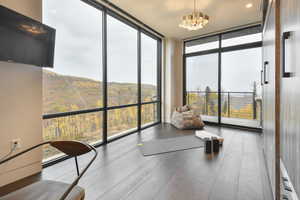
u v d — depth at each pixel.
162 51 5.32
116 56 3.62
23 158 1.98
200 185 1.81
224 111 4.79
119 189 1.75
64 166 2.29
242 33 4.34
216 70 4.86
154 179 1.94
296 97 0.79
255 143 3.20
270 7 1.76
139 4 3.21
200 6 3.26
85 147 1.29
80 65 2.83
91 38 3.02
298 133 0.75
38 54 1.96
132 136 3.75
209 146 2.73
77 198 1.04
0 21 1.58
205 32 4.71
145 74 4.70
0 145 1.78
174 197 1.62
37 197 1.02
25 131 2.00
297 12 0.76
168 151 2.81
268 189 1.73
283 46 0.92
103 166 2.27
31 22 1.85
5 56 1.64
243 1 3.07
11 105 1.86
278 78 1.28
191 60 5.43
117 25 3.64
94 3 3.02
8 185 1.83
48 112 2.38
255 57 4.18
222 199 1.59
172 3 3.17
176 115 4.79
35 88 2.09
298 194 0.75
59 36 2.50
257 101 4.15
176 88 5.53
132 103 4.14
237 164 2.31
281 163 1.15
